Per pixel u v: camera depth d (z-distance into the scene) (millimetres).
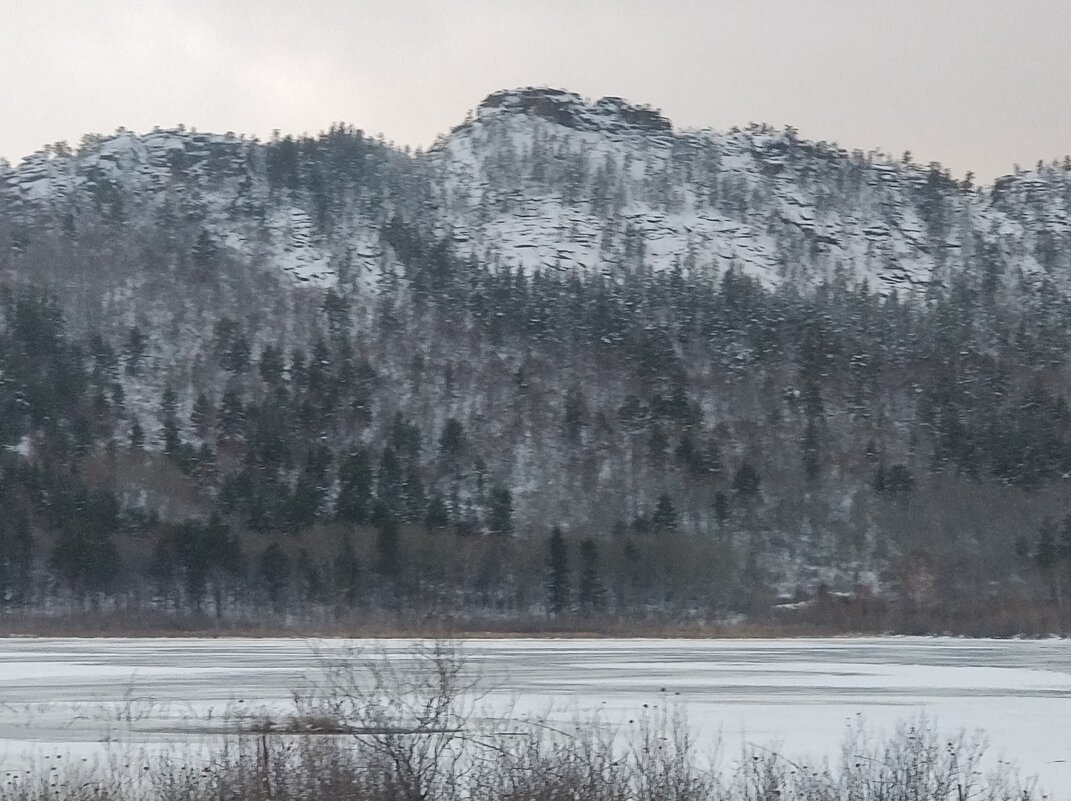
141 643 187000
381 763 44219
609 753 48906
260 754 48000
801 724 79312
